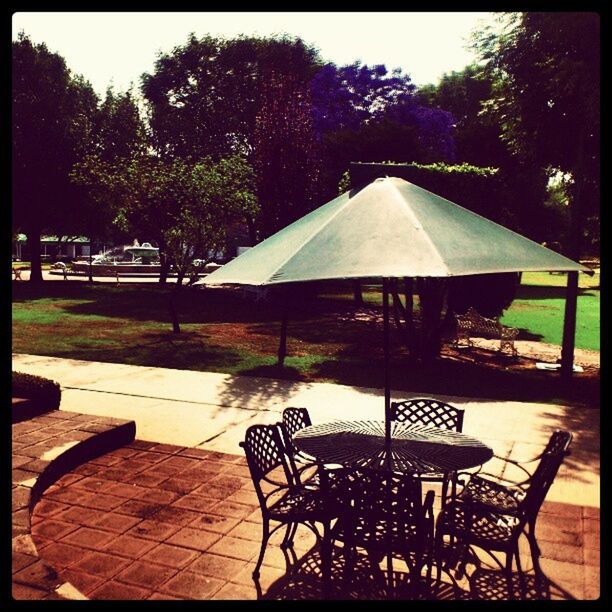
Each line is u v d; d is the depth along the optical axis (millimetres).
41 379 7680
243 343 15203
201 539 4832
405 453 4418
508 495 4543
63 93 31906
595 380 11141
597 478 6168
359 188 5000
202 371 11625
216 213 16484
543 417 8398
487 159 36312
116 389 9953
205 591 4066
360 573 4309
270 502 5539
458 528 4105
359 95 38875
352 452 4438
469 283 15125
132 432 7281
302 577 4273
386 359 4676
